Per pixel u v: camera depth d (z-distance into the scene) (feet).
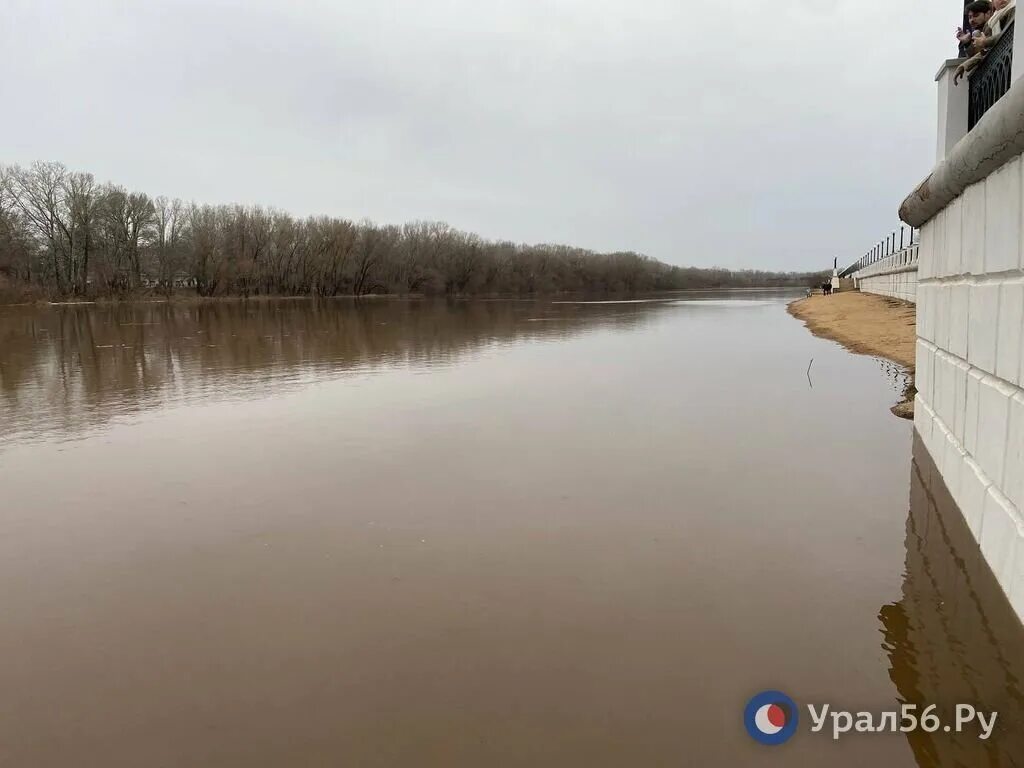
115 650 12.59
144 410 36.47
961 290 16.70
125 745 9.91
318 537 17.87
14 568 16.37
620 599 13.98
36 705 10.96
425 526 18.45
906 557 15.39
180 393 41.86
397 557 16.46
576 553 16.39
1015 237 12.13
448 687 11.13
